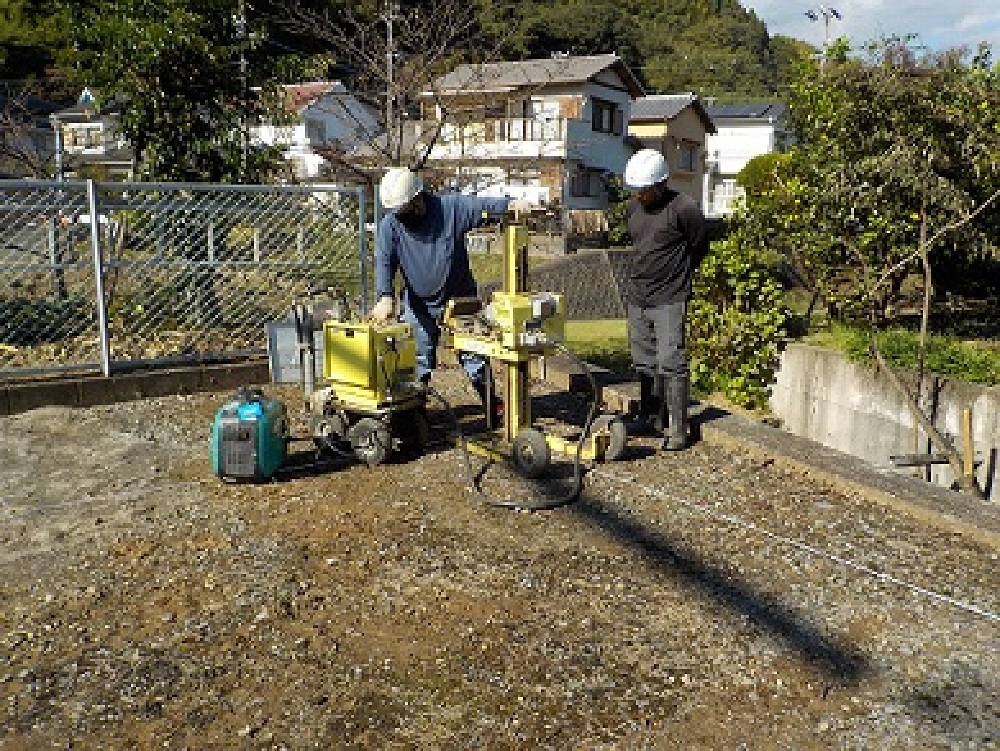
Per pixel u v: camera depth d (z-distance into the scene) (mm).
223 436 3975
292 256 6441
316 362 5340
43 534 3562
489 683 2537
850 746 2281
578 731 2330
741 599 3051
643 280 4586
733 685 2545
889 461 5996
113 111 8031
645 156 4324
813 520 3758
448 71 8516
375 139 9164
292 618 2898
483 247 16297
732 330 7609
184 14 7523
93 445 4730
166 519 3723
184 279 6406
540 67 21000
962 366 6301
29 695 2473
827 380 7023
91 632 2812
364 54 7895
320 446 4457
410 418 4660
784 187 8172
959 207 6625
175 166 7801
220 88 8047
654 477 4273
